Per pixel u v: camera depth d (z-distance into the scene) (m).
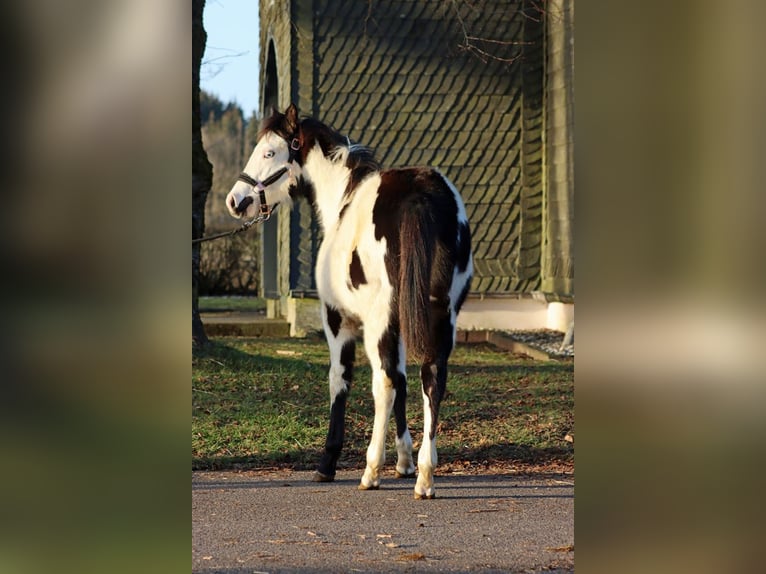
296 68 21.91
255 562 7.26
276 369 15.32
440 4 22.28
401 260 9.07
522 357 18.88
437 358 9.58
